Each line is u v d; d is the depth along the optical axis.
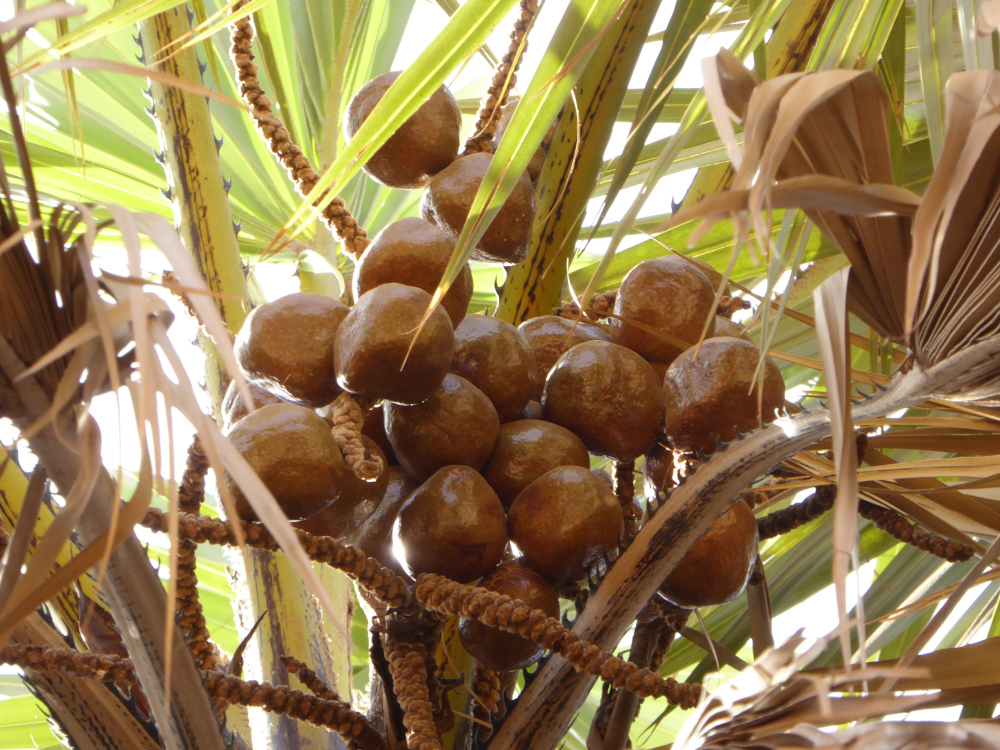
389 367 0.71
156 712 0.64
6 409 0.56
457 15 0.67
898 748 0.58
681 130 0.69
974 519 0.80
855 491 0.57
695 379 0.76
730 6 0.86
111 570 0.61
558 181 0.95
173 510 0.48
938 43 0.68
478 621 0.74
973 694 0.67
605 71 0.94
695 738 0.60
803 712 0.59
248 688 0.71
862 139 0.58
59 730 0.75
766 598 0.90
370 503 0.76
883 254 0.60
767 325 0.64
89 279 0.48
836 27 0.76
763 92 0.52
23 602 0.50
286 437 0.71
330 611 0.47
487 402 0.77
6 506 0.80
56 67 0.50
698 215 0.49
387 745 0.75
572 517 0.74
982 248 0.58
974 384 0.61
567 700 0.74
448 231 0.80
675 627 0.82
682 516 0.73
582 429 0.80
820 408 0.68
